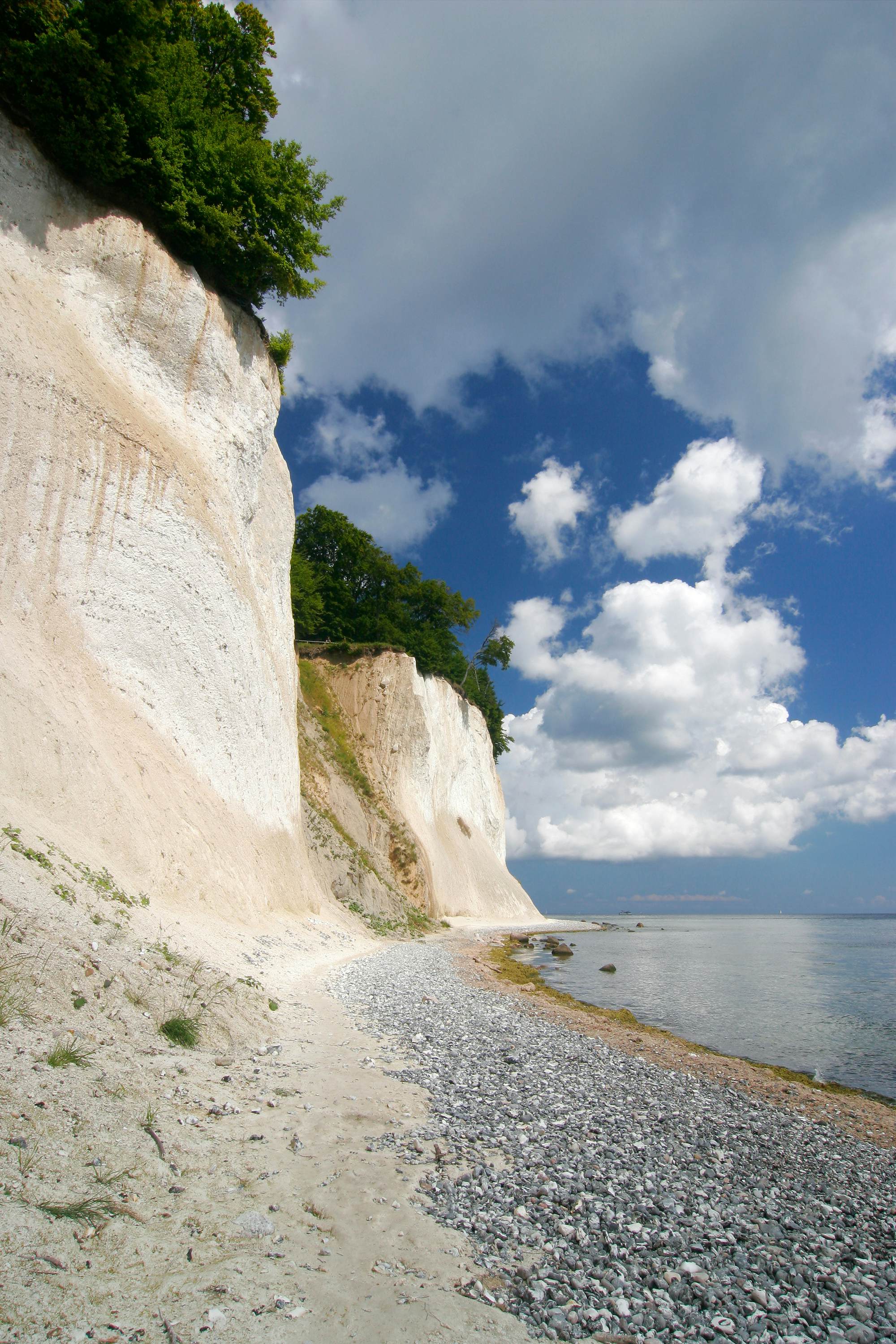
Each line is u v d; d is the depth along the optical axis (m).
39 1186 4.71
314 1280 4.61
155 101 18.27
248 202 21.45
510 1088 9.88
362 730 49.09
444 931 44.41
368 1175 6.36
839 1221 6.84
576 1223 5.96
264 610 26.23
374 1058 10.55
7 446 15.19
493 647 73.38
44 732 13.26
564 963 36.47
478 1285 4.82
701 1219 6.37
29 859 10.14
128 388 19.52
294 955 18.62
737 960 43.44
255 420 24.44
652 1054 14.26
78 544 16.72
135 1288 4.14
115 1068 6.93
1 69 16.52
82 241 18.64
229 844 18.97
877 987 28.47
